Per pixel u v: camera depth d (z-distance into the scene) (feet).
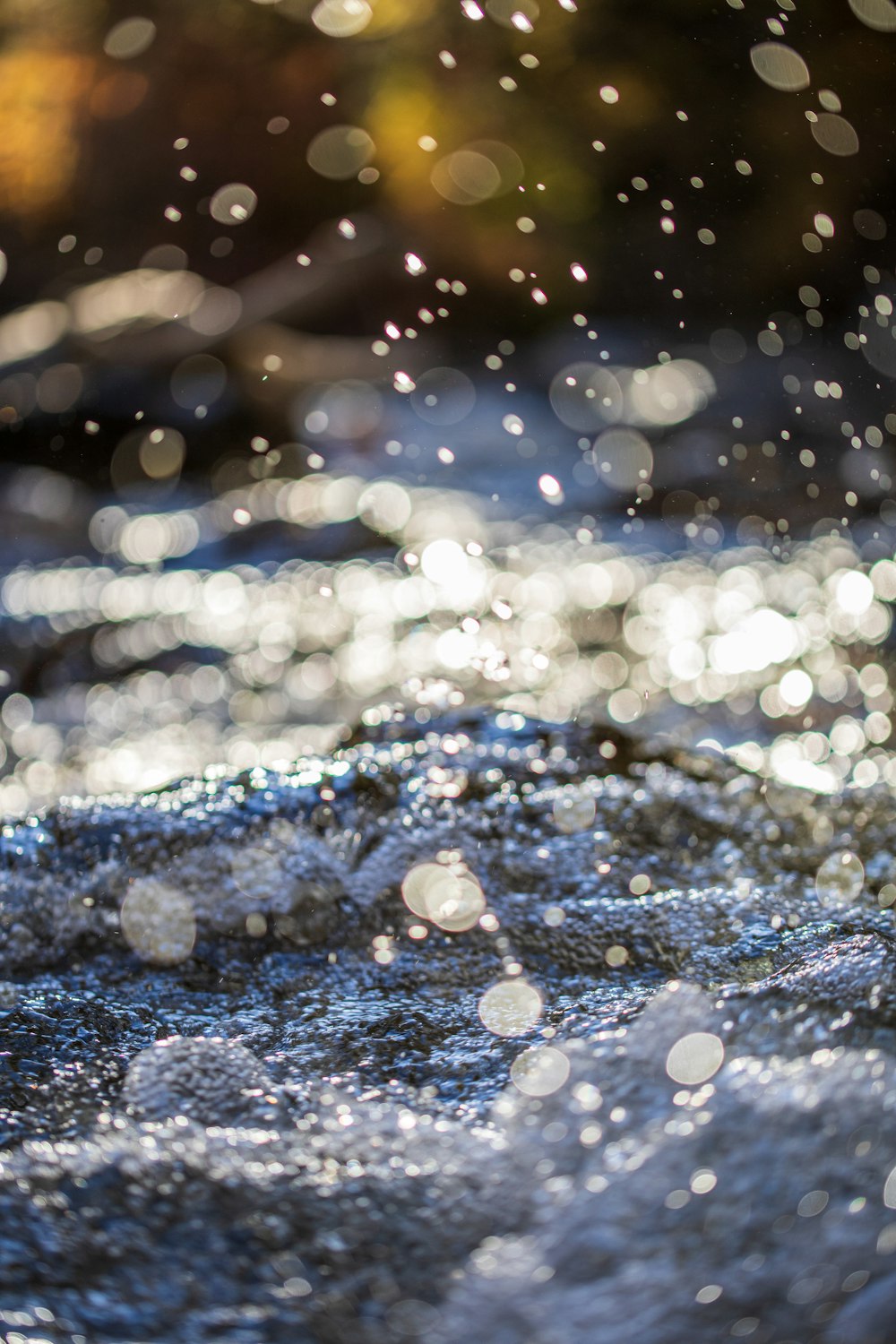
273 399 29.25
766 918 5.45
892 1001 3.47
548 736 6.95
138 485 25.76
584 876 5.87
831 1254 2.51
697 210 32.50
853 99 29.73
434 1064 4.31
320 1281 2.85
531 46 33.81
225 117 38.22
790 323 30.42
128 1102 3.96
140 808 6.09
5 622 16.62
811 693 12.75
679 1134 2.94
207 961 5.40
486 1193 3.11
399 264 35.09
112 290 33.09
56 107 38.55
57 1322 2.72
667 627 15.25
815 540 18.44
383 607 16.48
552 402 29.22
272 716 13.16
